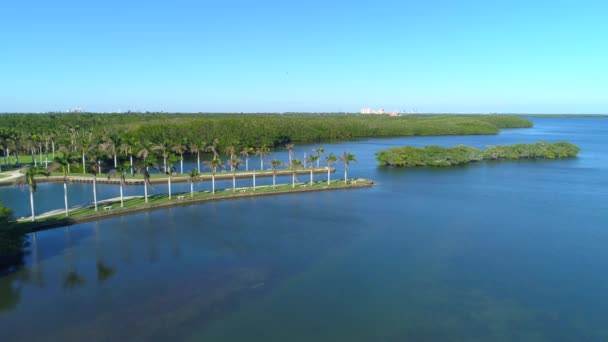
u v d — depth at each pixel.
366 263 68.62
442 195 120.12
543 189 128.38
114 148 152.00
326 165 180.75
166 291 58.34
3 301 55.41
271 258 70.44
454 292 58.81
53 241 78.25
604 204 108.31
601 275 64.50
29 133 191.75
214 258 70.12
